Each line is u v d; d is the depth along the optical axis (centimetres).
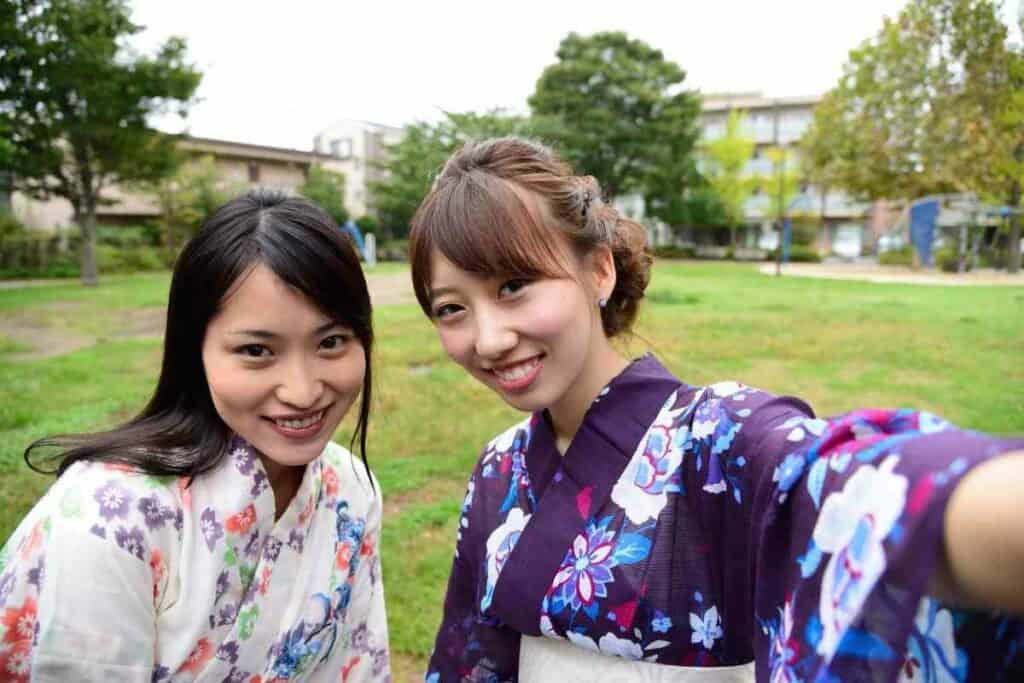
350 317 123
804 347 885
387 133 4178
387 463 464
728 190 3622
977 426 551
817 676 69
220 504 126
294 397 119
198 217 2781
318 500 143
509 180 109
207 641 126
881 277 2266
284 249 115
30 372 739
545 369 111
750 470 94
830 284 1934
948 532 59
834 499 73
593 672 114
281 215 119
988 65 2088
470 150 118
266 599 131
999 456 59
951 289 1753
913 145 2331
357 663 156
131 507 120
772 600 84
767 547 84
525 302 107
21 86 1745
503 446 138
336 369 124
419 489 427
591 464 114
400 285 1920
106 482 120
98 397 637
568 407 121
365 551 156
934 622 77
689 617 105
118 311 1345
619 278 132
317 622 138
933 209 2414
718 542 103
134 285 1986
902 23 2239
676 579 105
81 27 1741
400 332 1027
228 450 130
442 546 349
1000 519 55
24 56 1692
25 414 565
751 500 94
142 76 1825
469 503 139
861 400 632
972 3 2073
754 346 889
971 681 76
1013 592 56
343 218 3400
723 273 2484
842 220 4178
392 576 320
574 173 122
